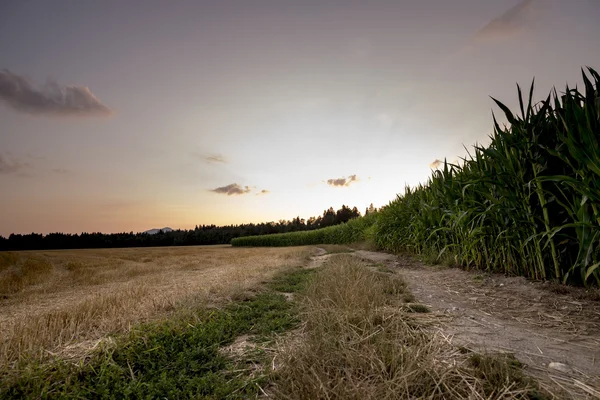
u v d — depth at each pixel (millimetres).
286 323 3904
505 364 2107
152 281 9242
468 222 6254
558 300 3811
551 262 4680
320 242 42312
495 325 3268
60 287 9805
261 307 4891
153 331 3543
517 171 4895
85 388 2379
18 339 3230
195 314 4211
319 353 2510
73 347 3117
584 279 3828
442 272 6773
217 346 3207
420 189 10438
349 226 28219
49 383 2404
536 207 4727
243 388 2318
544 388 1922
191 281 8469
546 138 4539
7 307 6793
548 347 2621
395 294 4777
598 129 3807
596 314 3236
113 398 2260
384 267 8141
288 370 2328
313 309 3855
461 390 1951
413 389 1995
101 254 35031
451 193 7309
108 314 4547
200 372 2719
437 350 2455
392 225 12688
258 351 3041
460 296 4680
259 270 9852
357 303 3713
